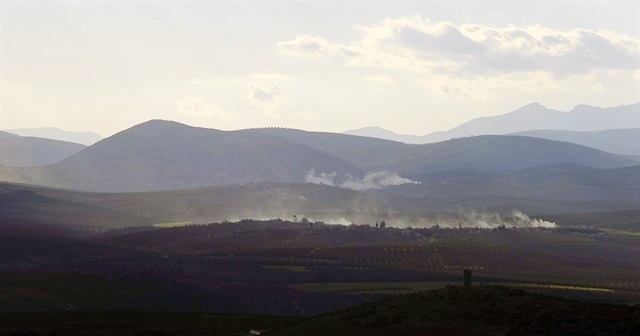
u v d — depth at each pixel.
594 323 178.25
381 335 192.88
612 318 180.00
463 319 193.88
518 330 181.38
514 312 192.12
